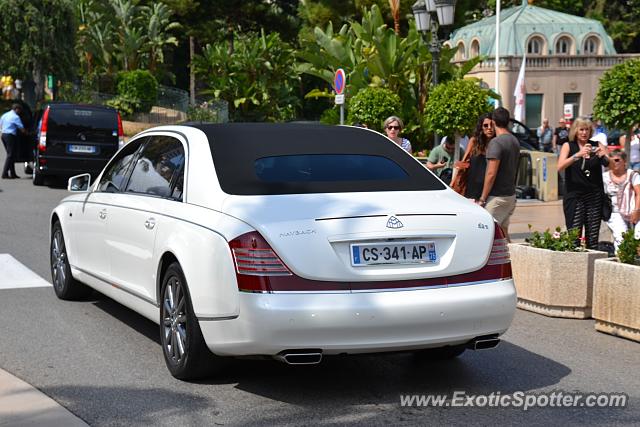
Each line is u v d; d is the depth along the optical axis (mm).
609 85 11672
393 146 6590
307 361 5285
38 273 10109
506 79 46156
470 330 5523
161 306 6215
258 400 5617
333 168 6137
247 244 5312
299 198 5684
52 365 6387
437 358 6633
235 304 5309
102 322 7758
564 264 8141
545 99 46719
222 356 5809
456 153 16375
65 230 8359
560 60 46844
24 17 45375
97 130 20719
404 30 50594
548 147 28766
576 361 6664
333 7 52094
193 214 5883
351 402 5594
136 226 6672
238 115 45688
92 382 5969
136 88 43094
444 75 24453
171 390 5801
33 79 47781
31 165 23828
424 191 6047
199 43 59156
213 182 5930
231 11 58094
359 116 20828
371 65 24344
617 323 7418
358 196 5773
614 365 6555
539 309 8352
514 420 5270
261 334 5211
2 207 16531
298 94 65438
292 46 59625
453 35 50844
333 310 5195
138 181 7082
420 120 24031
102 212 7426
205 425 5125
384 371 6336
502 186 9258
